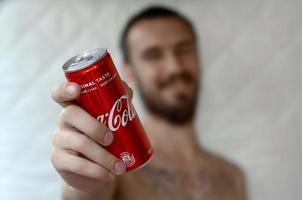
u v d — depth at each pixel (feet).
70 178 2.60
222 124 4.91
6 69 4.72
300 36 5.03
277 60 4.99
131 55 4.78
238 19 4.96
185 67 4.82
